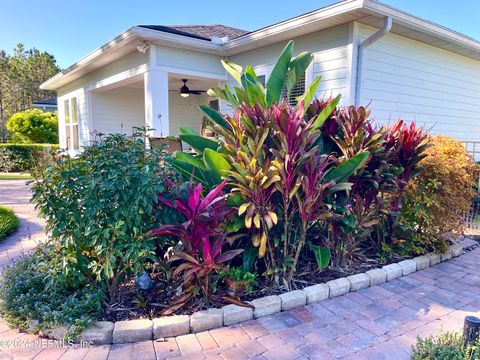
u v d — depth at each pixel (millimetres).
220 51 7113
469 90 8477
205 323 2271
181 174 2971
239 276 2658
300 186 2650
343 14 4926
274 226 2832
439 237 3738
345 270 3158
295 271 2990
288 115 2549
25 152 13047
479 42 7105
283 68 3824
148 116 6594
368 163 3180
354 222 3006
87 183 2367
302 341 2160
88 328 2146
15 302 2334
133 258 2301
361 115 3057
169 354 2018
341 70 5469
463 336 1907
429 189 3652
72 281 2428
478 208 4883
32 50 30625
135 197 2355
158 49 6469
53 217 2355
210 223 2453
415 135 3402
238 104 3447
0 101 25562
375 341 2170
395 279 3174
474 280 3176
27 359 1954
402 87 6410
